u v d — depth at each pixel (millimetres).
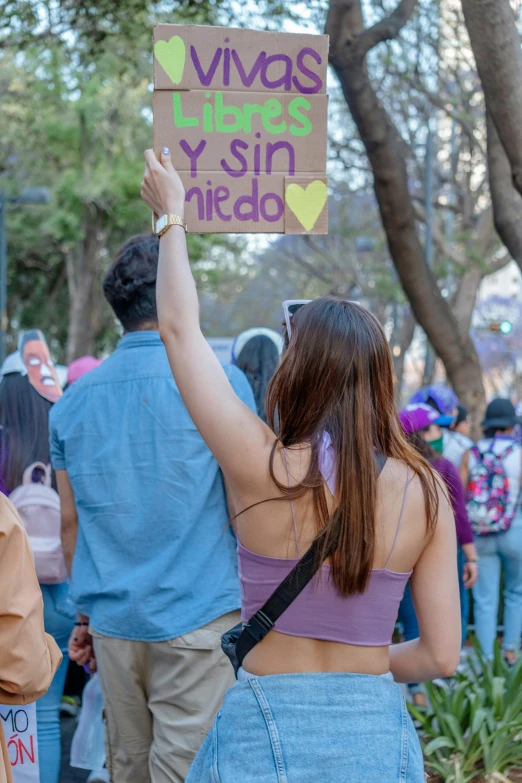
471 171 16016
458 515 5074
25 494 3422
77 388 2725
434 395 5797
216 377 1691
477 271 13977
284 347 1876
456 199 17922
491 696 3803
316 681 1605
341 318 1713
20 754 2107
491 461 5738
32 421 3504
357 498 1601
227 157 2004
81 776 4219
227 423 1641
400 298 20531
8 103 20125
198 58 1979
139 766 2641
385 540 1635
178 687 2504
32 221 24547
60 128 21375
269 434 1669
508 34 3822
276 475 1620
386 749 1578
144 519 2523
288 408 1690
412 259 7223
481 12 3799
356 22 5711
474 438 8602
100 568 2559
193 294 1774
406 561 1663
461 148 16578
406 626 4711
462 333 8469
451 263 14703
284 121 2023
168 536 2516
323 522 1603
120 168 22516
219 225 2008
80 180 22250
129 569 2539
